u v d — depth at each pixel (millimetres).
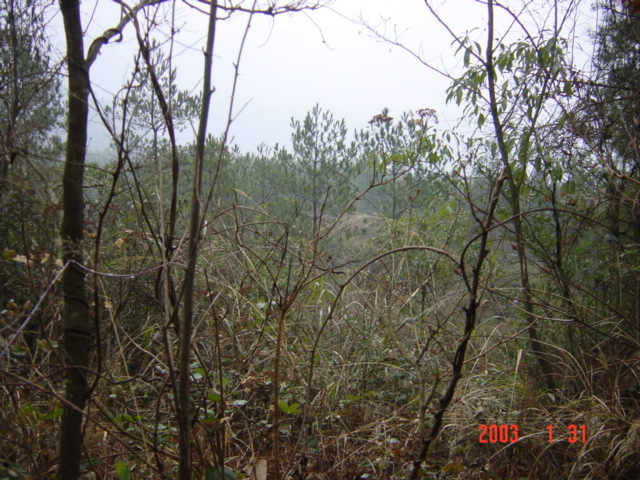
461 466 2982
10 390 2301
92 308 2873
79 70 1979
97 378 2086
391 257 4820
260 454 3059
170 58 1988
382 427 3422
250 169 12141
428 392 3717
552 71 3855
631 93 4227
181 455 2023
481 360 3947
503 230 4695
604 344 4117
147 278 3734
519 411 3465
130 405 3064
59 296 2482
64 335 2049
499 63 4031
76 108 1986
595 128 4145
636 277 4113
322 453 3096
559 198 4574
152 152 2805
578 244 4492
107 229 3604
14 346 2320
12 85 2609
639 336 3775
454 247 5059
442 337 4074
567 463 3320
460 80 4230
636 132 4086
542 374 4188
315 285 3922
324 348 4035
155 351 3607
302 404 3391
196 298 3475
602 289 4309
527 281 4148
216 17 1926
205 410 2387
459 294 4473
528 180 4273
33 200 2443
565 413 3572
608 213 4102
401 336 4426
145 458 2639
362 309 4207
